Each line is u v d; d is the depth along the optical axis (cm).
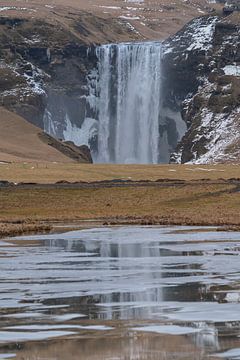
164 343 4703
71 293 6700
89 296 6512
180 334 4941
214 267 8438
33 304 6144
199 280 7381
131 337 4881
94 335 4956
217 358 4328
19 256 9950
